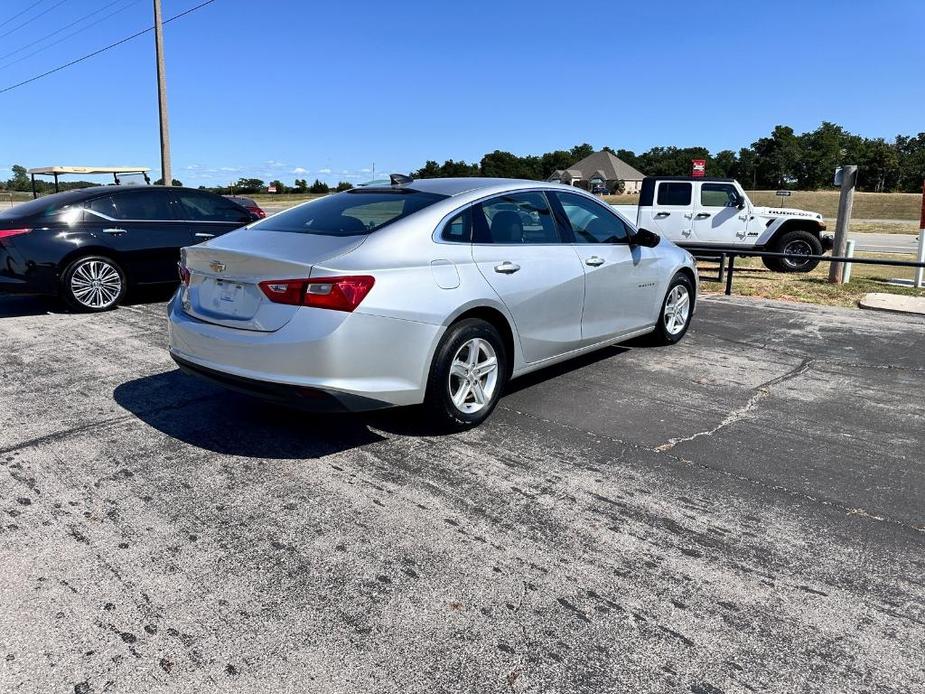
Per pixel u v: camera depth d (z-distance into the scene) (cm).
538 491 335
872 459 379
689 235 1259
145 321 709
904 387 512
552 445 390
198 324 375
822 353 610
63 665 215
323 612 243
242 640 228
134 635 230
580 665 219
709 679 214
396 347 353
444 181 451
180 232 805
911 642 232
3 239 693
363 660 220
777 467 367
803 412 454
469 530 298
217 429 407
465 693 207
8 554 275
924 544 294
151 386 486
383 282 348
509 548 285
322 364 335
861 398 484
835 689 211
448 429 402
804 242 1222
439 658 221
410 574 266
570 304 470
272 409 440
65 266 727
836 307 847
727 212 1234
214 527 298
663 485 343
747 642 231
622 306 533
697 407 459
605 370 545
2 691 203
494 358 414
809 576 269
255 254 345
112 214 759
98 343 613
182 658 219
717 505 324
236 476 346
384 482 342
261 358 343
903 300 861
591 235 505
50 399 458
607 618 242
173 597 250
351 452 376
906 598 256
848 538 297
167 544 284
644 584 262
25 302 818
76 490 330
